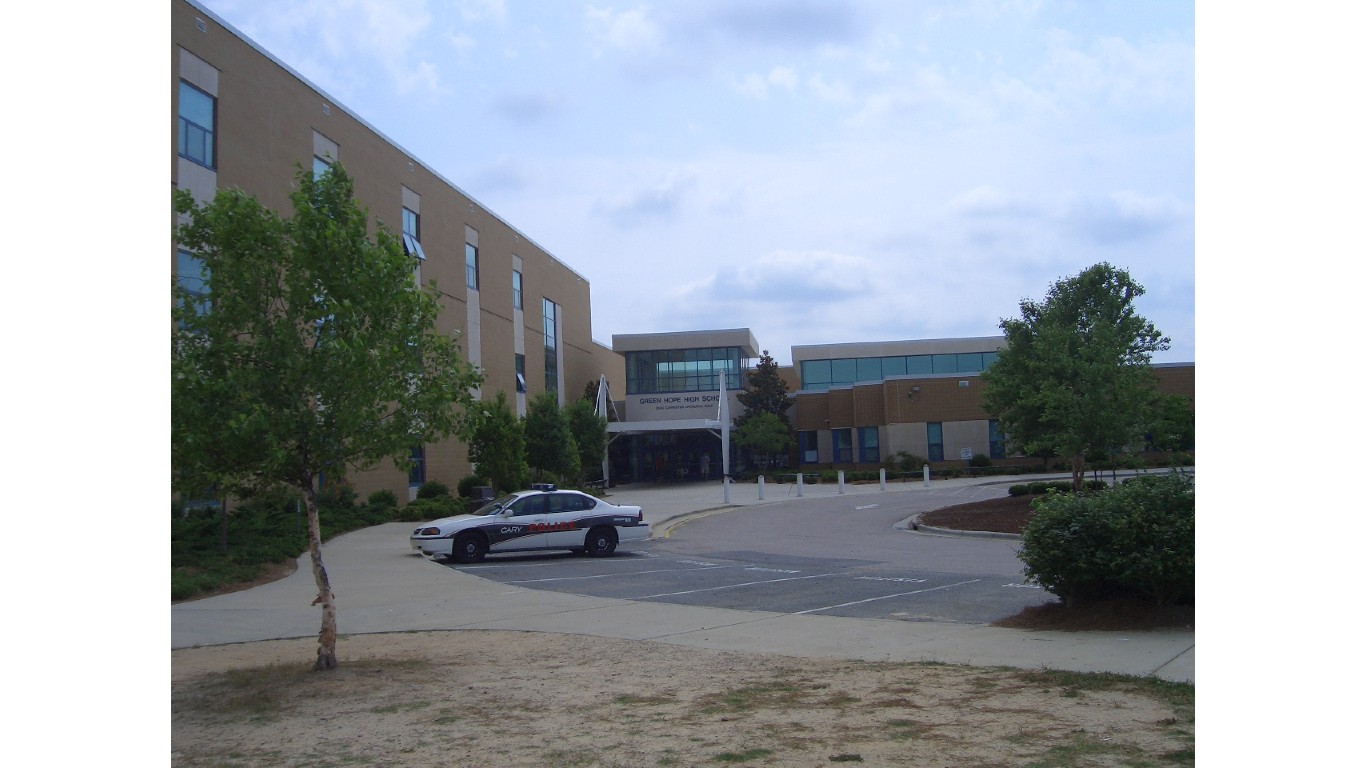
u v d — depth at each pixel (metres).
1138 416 25.22
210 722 7.37
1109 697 7.30
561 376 57.12
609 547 21.36
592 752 6.29
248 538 21.03
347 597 14.99
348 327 9.03
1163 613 10.48
